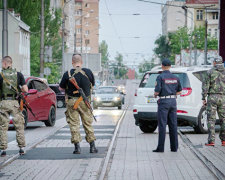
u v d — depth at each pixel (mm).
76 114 12258
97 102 40094
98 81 93875
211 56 84125
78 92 12188
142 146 13938
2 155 11961
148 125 18438
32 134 17781
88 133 12391
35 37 70062
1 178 9109
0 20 58750
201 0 120938
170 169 10023
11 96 12062
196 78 17547
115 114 31891
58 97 44375
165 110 12711
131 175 9359
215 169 9953
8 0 66188
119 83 165500
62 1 125875
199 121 17453
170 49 144000
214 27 120312
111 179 8984
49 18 72312
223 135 14039
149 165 10523
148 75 18078
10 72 12047
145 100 17703
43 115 20797
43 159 11391
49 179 9000
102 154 12164
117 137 16531
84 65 58719
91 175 9367
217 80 13922
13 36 62344
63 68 59375
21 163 10828
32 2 67438
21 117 12156
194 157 11727
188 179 8961
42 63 45062
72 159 11359
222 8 37281
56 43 80750
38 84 20781
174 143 12758
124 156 11891
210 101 13977
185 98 17266
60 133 17984
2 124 11938
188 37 107500
